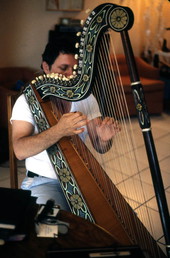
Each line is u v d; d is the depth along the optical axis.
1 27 4.55
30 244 0.94
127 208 1.35
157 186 0.98
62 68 1.56
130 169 3.01
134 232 1.25
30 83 1.46
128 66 0.94
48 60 1.60
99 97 1.26
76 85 1.25
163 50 6.18
